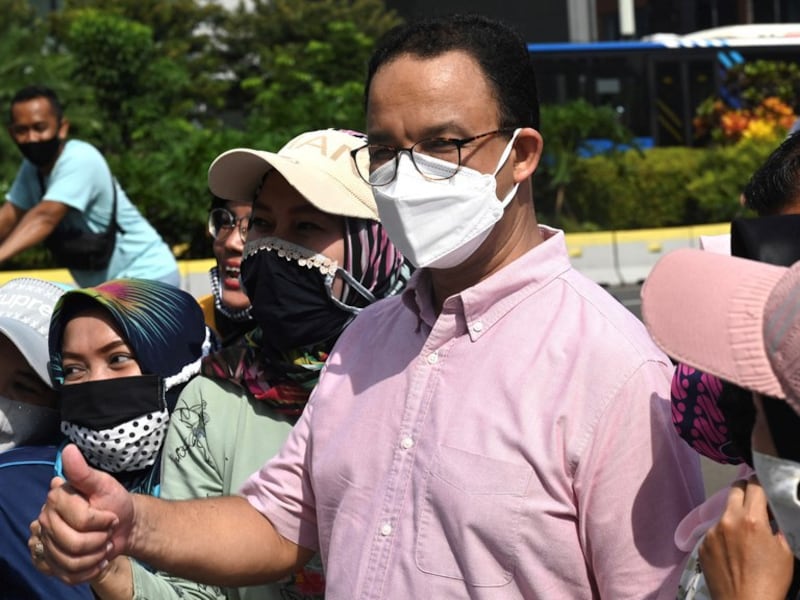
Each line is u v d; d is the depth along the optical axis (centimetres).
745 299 163
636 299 1425
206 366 278
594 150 1778
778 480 160
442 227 210
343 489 217
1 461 286
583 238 1614
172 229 1400
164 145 1659
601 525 197
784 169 206
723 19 2584
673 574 194
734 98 1966
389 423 215
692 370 190
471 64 210
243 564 227
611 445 197
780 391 156
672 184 1798
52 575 206
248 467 266
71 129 1669
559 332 206
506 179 214
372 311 236
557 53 1970
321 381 234
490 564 198
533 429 199
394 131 211
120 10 2628
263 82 2283
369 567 207
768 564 173
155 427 290
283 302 273
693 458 204
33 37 1794
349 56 2189
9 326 304
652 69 1975
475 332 211
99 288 299
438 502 202
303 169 273
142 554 213
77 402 288
